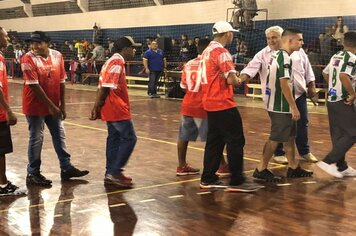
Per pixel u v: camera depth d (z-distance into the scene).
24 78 5.54
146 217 4.61
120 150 5.67
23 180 6.00
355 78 5.83
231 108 5.27
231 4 17.94
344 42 5.85
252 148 7.83
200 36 19.25
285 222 4.44
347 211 4.74
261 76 6.19
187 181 5.89
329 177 6.04
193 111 5.93
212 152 5.51
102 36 23.62
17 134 9.23
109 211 4.80
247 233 4.17
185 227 4.33
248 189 5.36
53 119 5.88
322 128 9.93
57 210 4.85
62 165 6.00
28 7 28.36
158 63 16.14
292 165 6.04
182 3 19.94
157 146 8.04
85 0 24.47
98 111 5.69
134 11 22.08
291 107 5.48
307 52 15.34
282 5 16.50
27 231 4.29
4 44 5.13
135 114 12.09
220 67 5.16
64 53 24.12
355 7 14.66
